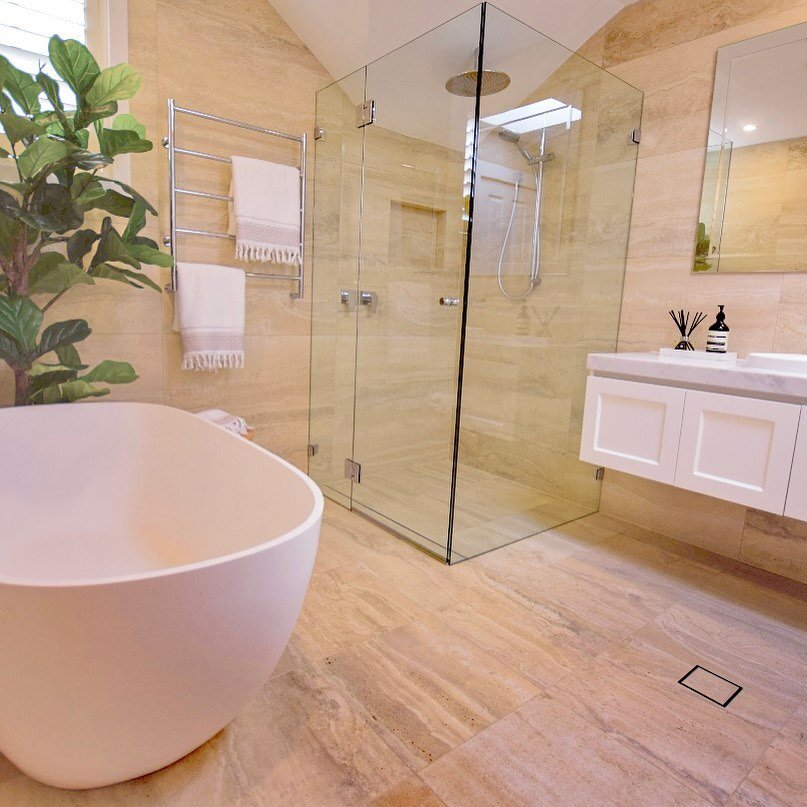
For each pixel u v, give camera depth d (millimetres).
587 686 1384
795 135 1908
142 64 2094
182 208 2270
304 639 1526
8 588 717
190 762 1103
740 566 2096
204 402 2473
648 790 1086
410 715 1256
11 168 1894
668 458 1792
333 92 2535
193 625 826
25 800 995
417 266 2264
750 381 1573
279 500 1355
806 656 1547
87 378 1882
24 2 1891
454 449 2104
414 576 1922
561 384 2445
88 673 786
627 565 2070
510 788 1076
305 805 1020
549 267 2295
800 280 1923
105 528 1831
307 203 2652
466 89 2053
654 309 2348
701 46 2121
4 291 1741
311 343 2785
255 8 2354
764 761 1171
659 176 2285
